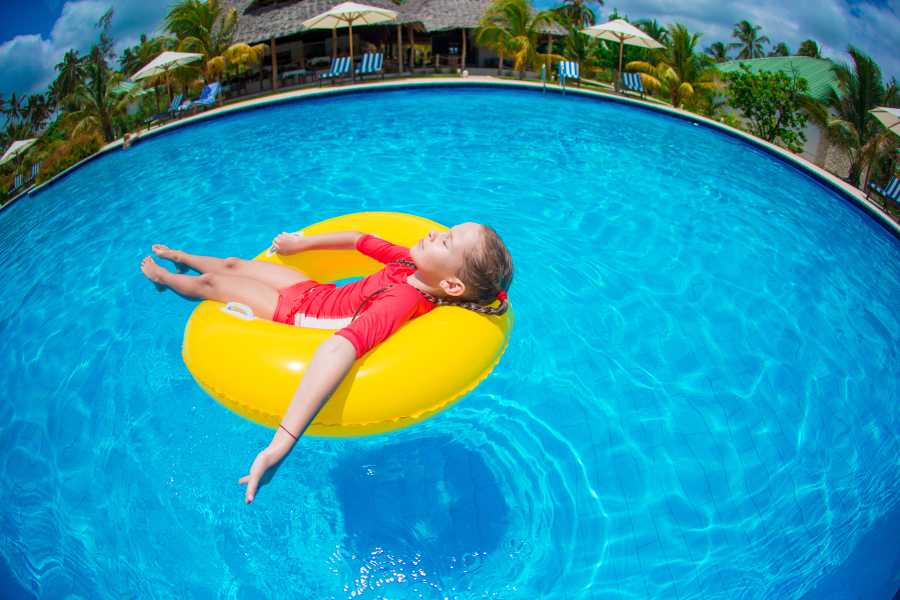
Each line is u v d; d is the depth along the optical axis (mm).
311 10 15797
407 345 1806
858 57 9938
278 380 1718
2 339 3244
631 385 2707
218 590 1845
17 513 2150
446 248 1903
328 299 2111
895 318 3629
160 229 4547
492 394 2617
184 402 2531
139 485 2184
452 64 20156
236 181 5602
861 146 9023
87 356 2939
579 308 3252
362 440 2371
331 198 4930
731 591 1877
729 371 2852
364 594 1835
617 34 13805
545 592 1855
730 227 4621
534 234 4160
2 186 7602
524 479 2225
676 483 2236
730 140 8578
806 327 3309
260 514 2066
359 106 10125
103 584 1873
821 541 2068
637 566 1939
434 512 2090
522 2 16562
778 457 2387
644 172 5926
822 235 4840
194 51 14680
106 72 11258
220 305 2129
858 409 2719
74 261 4176
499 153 6328
